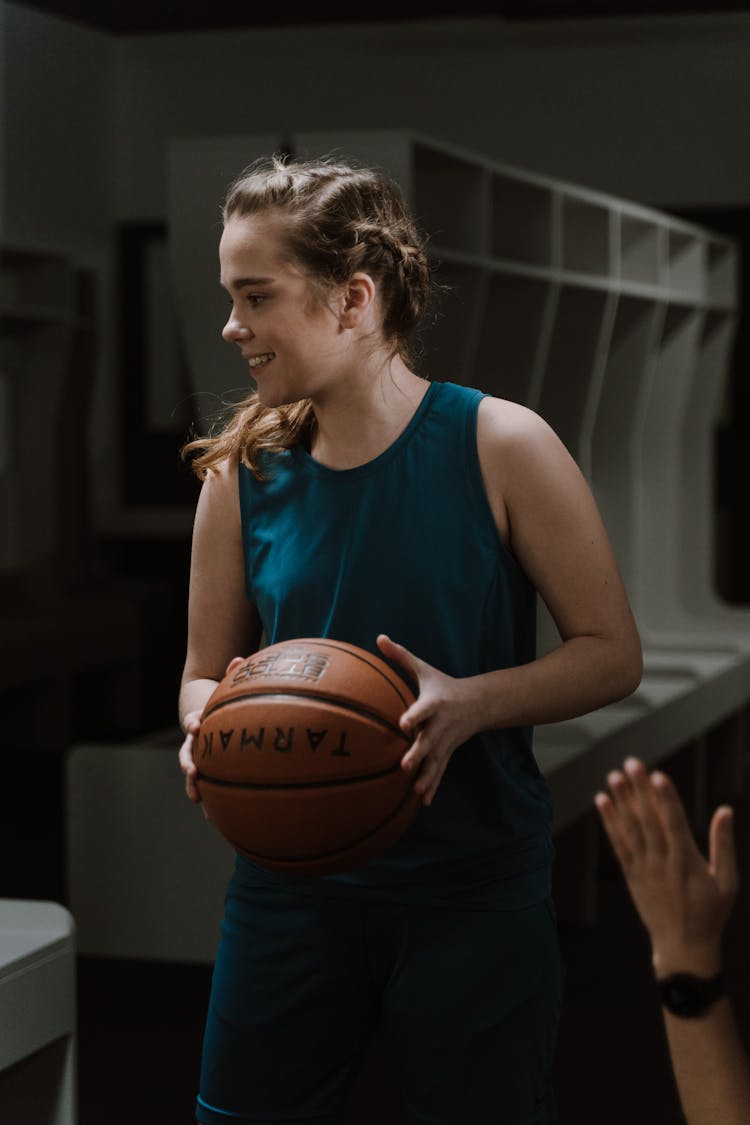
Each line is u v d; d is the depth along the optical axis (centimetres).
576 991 479
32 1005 251
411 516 199
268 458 211
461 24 992
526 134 991
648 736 583
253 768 191
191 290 452
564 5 885
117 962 511
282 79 1030
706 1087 149
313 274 196
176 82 1050
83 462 947
